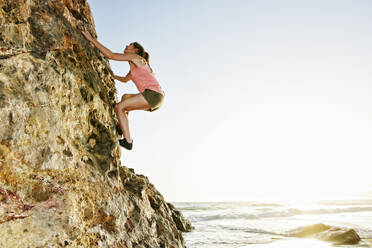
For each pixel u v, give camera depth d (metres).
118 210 3.82
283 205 32.72
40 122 2.83
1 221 2.34
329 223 14.92
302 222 16.09
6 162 2.45
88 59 4.12
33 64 2.90
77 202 3.09
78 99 3.57
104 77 4.72
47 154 2.86
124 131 4.27
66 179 3.06
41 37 3.20
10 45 2.74
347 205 32.75
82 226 3.09
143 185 5.51
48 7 3.52
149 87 4.27
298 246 8.94
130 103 4.21
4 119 2.46
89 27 4.59
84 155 3.57
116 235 3.65
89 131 3.81
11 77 2.63
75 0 4.49
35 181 2.70
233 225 15.23
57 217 2.79
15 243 2.38
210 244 9.55
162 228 5.37
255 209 25.73
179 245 5.60
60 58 3.36
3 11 2.76
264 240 10.24
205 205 33.16
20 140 2.58
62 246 2.77
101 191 3.58
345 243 9.42
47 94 3.00
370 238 10.51
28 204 2.59
